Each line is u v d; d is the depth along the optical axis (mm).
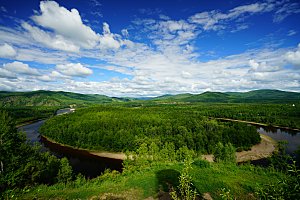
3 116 24594
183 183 8750
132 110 147625
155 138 74375
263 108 177250
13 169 22797
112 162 65625
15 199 10109
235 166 27281
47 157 36406
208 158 67500
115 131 87188
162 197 19391
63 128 93750
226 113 167375
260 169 25844
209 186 20703
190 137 74750
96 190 21281
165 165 28328
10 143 23359
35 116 167125
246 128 89500
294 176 6023
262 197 6609
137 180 23125
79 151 78688
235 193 19406
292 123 121188
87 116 118188
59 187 22578
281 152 67375
